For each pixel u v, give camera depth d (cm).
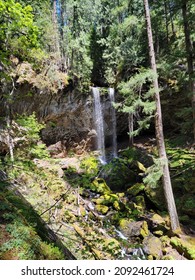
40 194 704
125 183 1219
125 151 1559
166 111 1614
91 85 1791
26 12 452
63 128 1623
